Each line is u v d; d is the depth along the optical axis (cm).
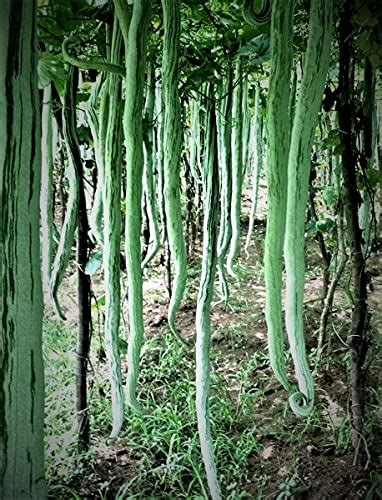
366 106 175
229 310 345
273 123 94
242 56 200
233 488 189
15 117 85
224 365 284
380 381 241
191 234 417
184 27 198
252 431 215
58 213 430
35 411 92
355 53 181
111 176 133
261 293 374
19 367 90
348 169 172
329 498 179
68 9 146
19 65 85
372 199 189
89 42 160
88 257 202
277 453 210
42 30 155
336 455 203
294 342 98
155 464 208
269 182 96
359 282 181
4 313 88
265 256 98
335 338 291
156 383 266
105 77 157
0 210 87
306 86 91
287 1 92
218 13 180
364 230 220
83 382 207
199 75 178
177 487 194
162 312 340
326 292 281
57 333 306
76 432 219
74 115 172
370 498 170
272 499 185
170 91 112
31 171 88
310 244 439
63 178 259
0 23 84
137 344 123
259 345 301
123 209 234
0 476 91
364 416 208
